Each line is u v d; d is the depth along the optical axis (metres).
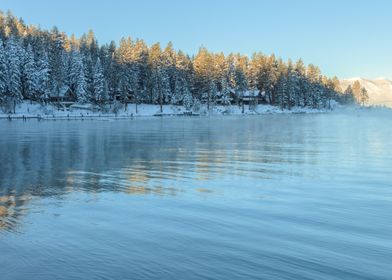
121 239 8.12
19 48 100.25
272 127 51.94
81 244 7.85
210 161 19.77
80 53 117.75
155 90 115.12
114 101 110.44
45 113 91.94
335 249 7.46
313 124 60.03
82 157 21.50
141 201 11.40
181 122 69.56
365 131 42.53
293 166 17.92
